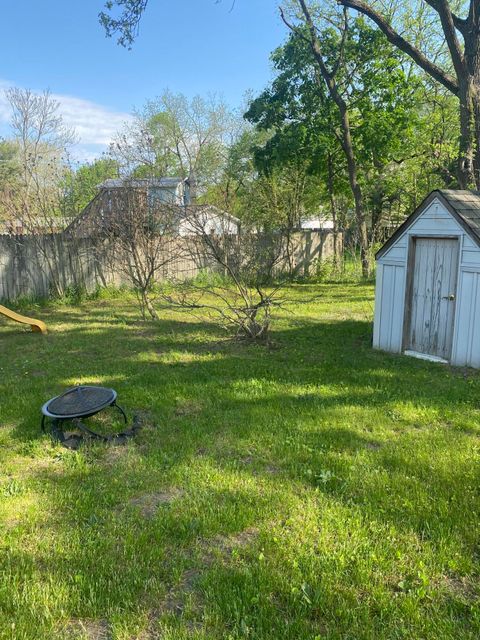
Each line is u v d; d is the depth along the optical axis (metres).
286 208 23.66
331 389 6.36
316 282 19.28
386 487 3.89
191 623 2.62
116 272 16.09
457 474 4.09
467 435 4.96
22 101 21.64
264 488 3.90
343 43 19.89
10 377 6.97
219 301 14.28
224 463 4.33
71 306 13.94
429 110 24.62
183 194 16.64
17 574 2.91
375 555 3.09
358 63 21.00
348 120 22.12
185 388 6.30
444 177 21.19
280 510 3.60
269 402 5.82
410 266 8.23
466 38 14.18
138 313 12.56
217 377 6.86
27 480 4.04
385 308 8.70
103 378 6.86
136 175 12.63
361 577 2.90
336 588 2.83
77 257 15.17
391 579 2.93
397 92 21.48
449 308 7.78
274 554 3.11
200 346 8.90
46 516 3.53
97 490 3.88
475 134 14.19
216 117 38.62
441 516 3.49
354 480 4.00
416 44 22.14
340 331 10.36
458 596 2.80
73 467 4.29
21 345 9.10
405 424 5.25
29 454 4.55
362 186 24.09
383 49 20.77
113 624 2.59
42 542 3.22
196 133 38.81
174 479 4.05
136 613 2.66
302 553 3.11
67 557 3.07
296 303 13.92
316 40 19.77
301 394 6.16
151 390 6.25
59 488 3.91
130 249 12.09
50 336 9.86
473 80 14.15
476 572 2.98
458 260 7.47
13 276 13.84
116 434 4.88
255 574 2.93
